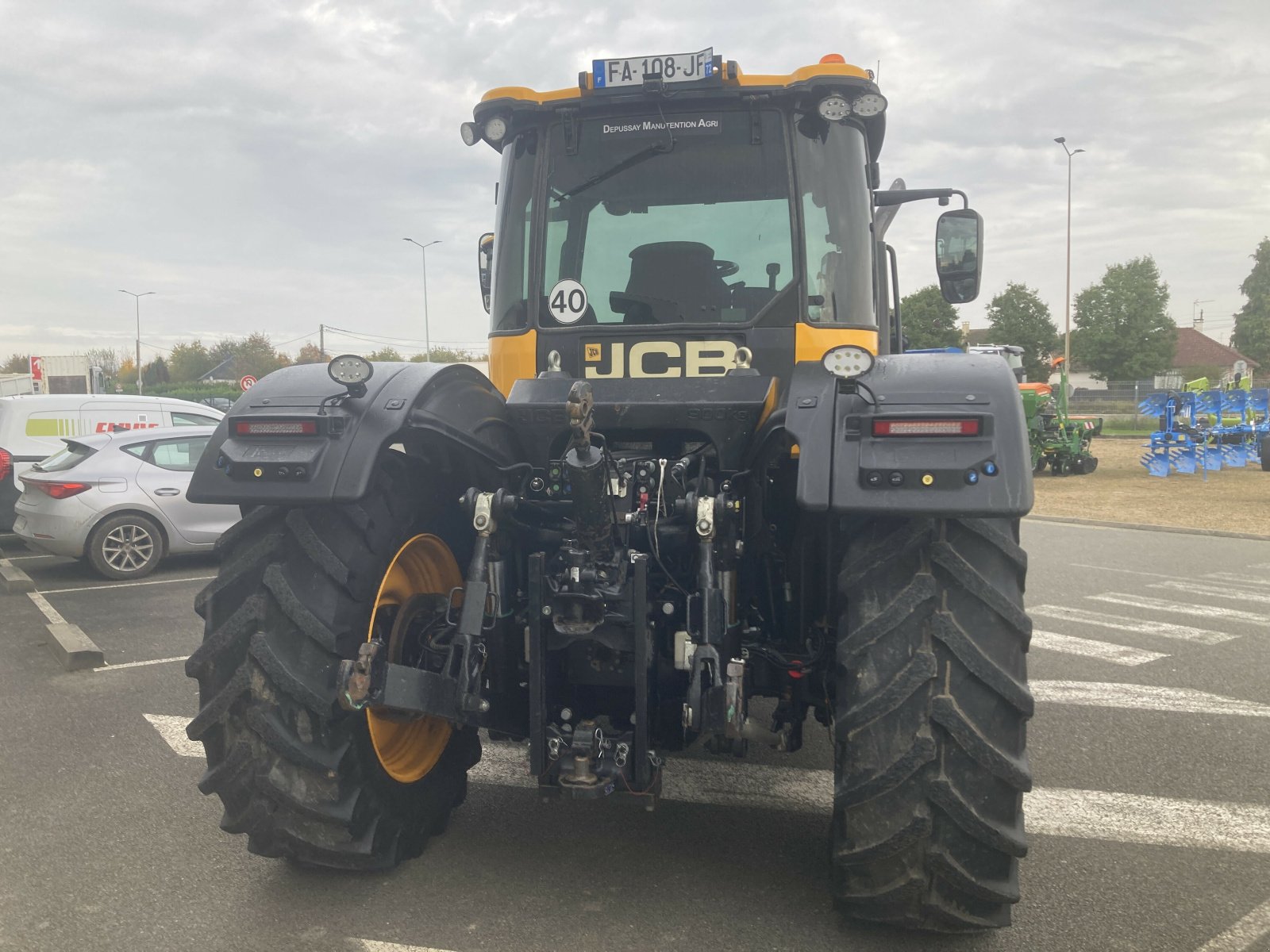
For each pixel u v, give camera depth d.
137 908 3.09
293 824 2.96
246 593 2.94
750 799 4.03
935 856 2.63
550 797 3.01
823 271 3.73
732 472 3.35
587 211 3.81
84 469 9.65
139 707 5.34
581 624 2.93
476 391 3.29
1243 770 4.43
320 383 3.03
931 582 2.63
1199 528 13.40
